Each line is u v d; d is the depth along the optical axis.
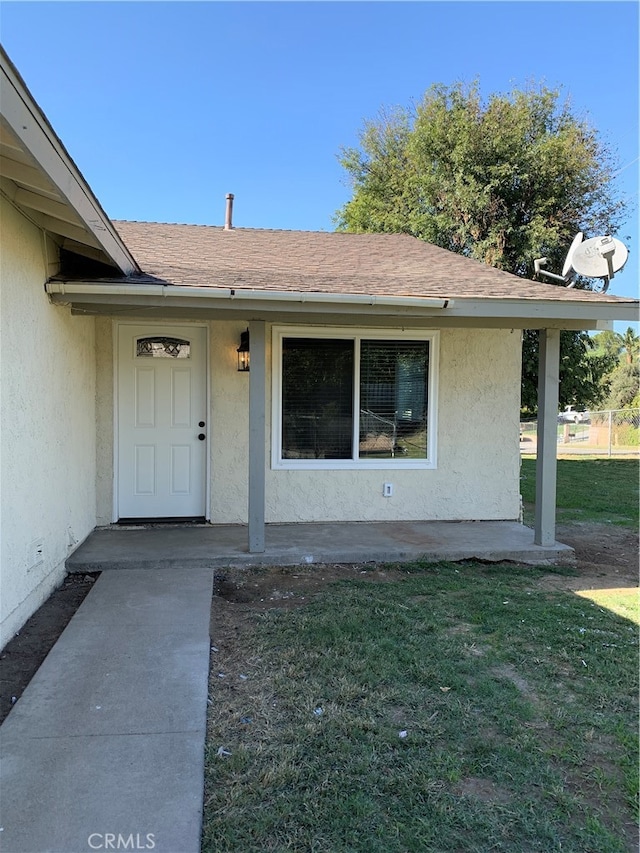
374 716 2.54
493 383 6.68
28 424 3.68
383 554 5.20
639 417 21.81
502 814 1.93
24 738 2.33
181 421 6.17
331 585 4.50
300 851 1.75
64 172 2.89
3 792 1.98
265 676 2.92
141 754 2.22
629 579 4.87
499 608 3.99
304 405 6.33
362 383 6.43
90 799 1.95
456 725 2.48
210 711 2.58
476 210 14.86
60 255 4.52
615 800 2.03
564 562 5.39
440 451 6.61
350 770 2.15
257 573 4.78
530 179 14.72
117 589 4.25
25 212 3.61
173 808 1.92
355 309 4.68
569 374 15.33
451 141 15.47
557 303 4.88
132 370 6.05
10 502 3.36
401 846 1.78
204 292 4.27
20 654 3.21
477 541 5.66
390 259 6.92
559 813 1.95
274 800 1.98
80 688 2.76
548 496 5.52
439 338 6.54
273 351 6.18
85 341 5.39
